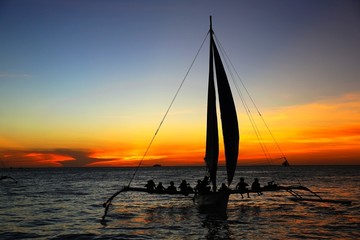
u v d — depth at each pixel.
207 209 25.48
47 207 29.97
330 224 20.53
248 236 17.41
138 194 44.06
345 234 17.64
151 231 18.95
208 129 26.77
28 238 17.31
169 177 106.00
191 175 124.81
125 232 18.72
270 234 17.80
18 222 22.05
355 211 26.02
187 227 20.06
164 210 28.00
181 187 26.72
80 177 108.19
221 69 25.56
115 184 68.69
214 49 26.27
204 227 19.98
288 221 21.77
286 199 35.31
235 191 24.97
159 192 25.92
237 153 25.03
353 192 43.22
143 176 116.19
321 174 117.94
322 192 43.44
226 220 22.47
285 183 65.12
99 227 20.25
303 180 76.31
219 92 25.78
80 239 17.02
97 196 40.91
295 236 17.25
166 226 20.45
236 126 24.94
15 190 50.97
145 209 28.67
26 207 29.94
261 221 21.88
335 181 70.56
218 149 26.22
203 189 26.34
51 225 20.97
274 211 26.45
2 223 21.66
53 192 47.06
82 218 23.73
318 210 26.70
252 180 79.62
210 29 27.12
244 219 22.78
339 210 26.59
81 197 39.69
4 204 32.25
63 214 25.64
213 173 26.16
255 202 32.81
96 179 93.25
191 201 35.16
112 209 28.77
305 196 38.56
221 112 25.62
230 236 17.45
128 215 25.19
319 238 16.73
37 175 128.88
